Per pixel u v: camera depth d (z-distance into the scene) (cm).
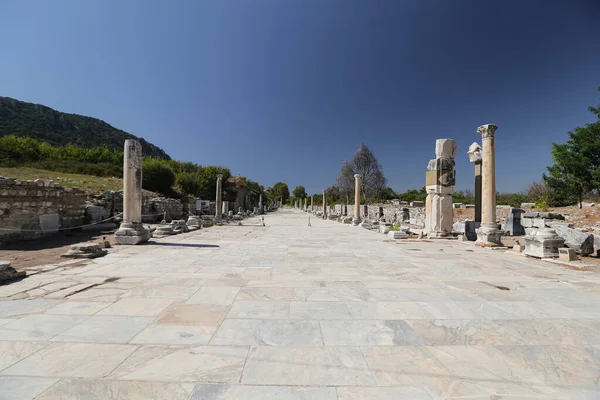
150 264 709
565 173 1748
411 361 284
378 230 1788
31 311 397
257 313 401
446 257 848
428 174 1379
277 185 12838
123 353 291
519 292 506
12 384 239
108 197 1778
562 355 298
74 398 223
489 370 270
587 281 582
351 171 4884
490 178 1093
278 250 956
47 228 1188
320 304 439
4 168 2323
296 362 280
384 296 480
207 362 277
